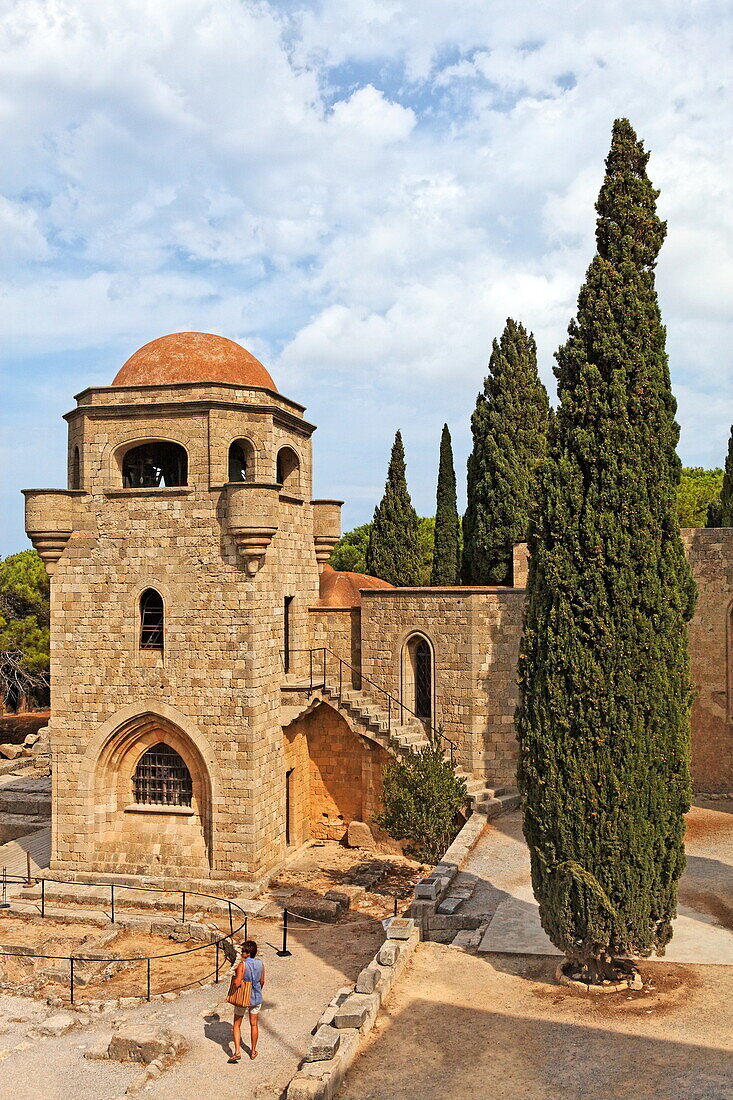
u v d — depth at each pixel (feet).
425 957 63.31
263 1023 66.49
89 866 99.50
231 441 98.73
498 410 150.71
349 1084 46.96
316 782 115.14
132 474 106.63
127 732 100.27
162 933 85.81
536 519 60.75
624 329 59.11
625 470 57.67
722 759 107.76
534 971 60.44
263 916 88.17
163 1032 63.10
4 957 80.07
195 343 106.01
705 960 61.31
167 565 98.37
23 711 209.46
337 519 120.47
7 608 207.00
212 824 96.63
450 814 92.38
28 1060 61.98
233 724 96.37
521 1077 47.11
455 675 105.70
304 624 111.75
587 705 57.47
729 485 138.82
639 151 61.21
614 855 56.75
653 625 57.67
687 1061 47.98
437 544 178.70
